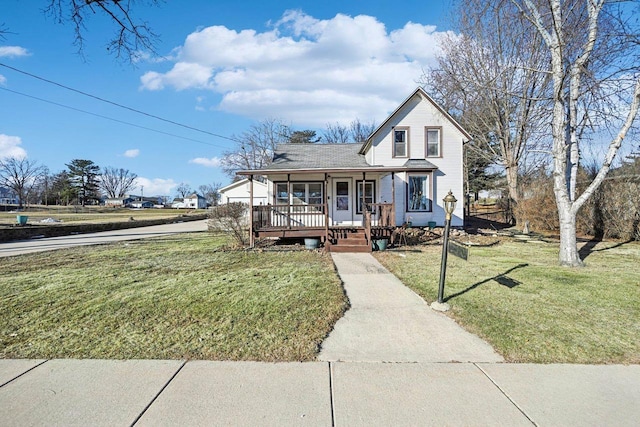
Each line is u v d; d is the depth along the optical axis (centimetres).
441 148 1555
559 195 827
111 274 729
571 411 247
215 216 1350
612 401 260
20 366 316
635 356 335
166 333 394
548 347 354
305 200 1520
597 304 495
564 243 818
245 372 304
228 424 232
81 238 1703
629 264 819
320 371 306
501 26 1545
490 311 465
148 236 1809
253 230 1197
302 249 1153
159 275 717
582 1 838
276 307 489
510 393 271
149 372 304
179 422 235
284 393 270
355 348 355
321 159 1641
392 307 495
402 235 1329
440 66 1948
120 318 445
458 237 1441
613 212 1279
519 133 1853
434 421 236
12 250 1190
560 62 811
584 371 306
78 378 294
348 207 1522
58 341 372
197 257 984
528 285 609
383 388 278
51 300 526
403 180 1538
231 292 572
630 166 1464
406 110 1562
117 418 240
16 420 237
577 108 895
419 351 347
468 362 324
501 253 1029
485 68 1769
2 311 473
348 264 854
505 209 2147
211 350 349
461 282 638
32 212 5072
